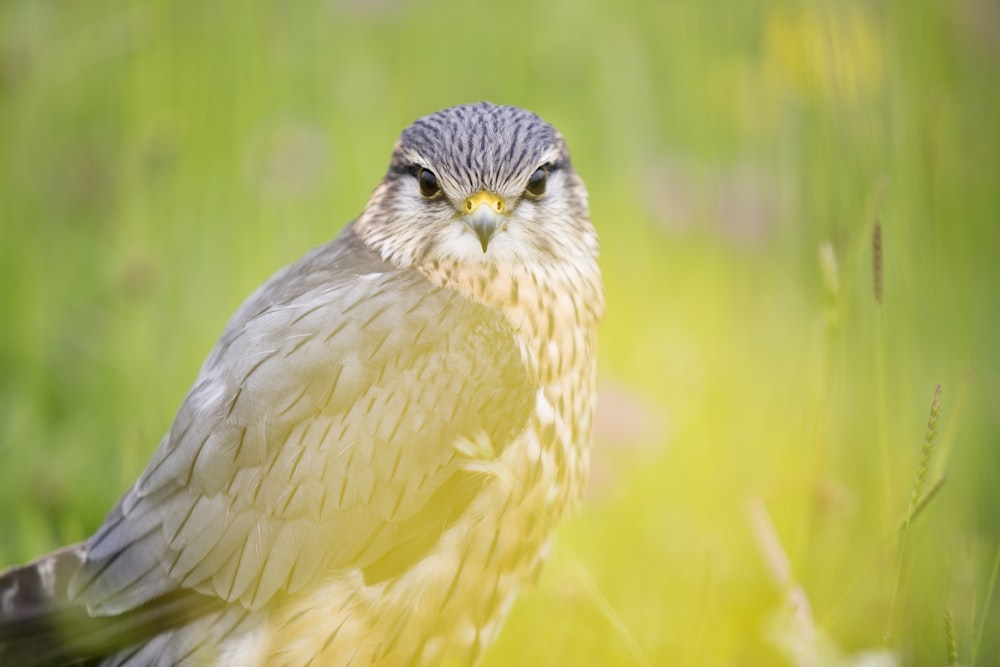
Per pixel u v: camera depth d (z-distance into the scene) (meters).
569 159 9.23
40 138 13.30
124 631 8.02
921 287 10.14
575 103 14.05
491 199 8.64
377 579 8.04
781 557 8.97
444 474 8.05
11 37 13.26
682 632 9.27
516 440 8.29
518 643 9.45
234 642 8.02
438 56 14.42
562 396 8.77
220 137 12.86
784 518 10.34
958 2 11.92
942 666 8.71
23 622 7.91
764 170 11.97
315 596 8.01
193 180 12.68
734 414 11.08
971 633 8.18
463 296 8.65
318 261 9.12
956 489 9.63
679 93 13.03
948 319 10.27
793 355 11.36
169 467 8.07
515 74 14.25
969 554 8.98
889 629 7.94
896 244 10.20
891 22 10.94
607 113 13.80
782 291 11.66
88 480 11.00
